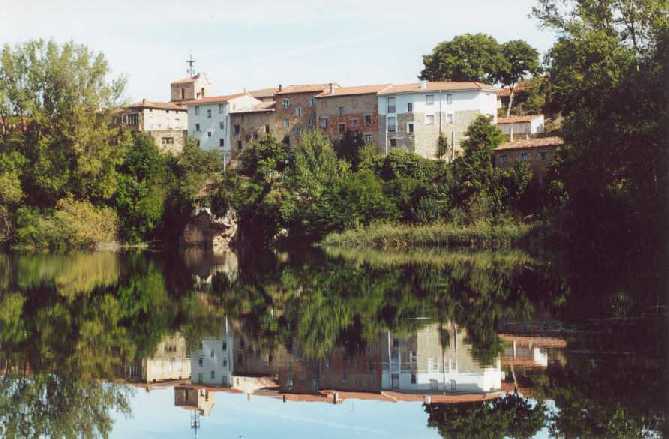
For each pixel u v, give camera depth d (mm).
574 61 62250
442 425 21406
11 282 57094
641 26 61688
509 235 87812
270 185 111562
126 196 109062
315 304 42938
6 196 94562
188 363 29422
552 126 134375
